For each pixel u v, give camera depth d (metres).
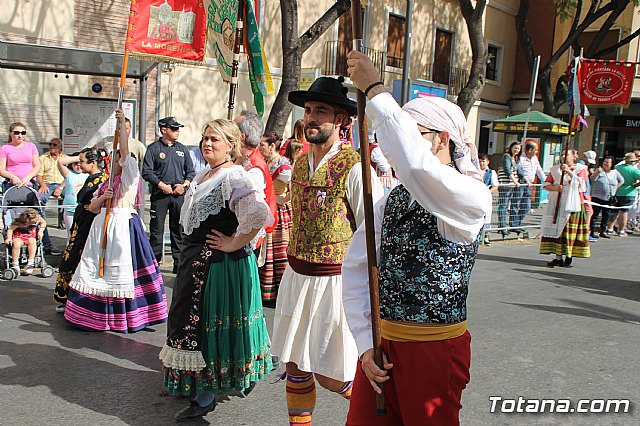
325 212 3.08
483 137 21.44
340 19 16.22
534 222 11.79
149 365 4.36
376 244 2.15
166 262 7.64
